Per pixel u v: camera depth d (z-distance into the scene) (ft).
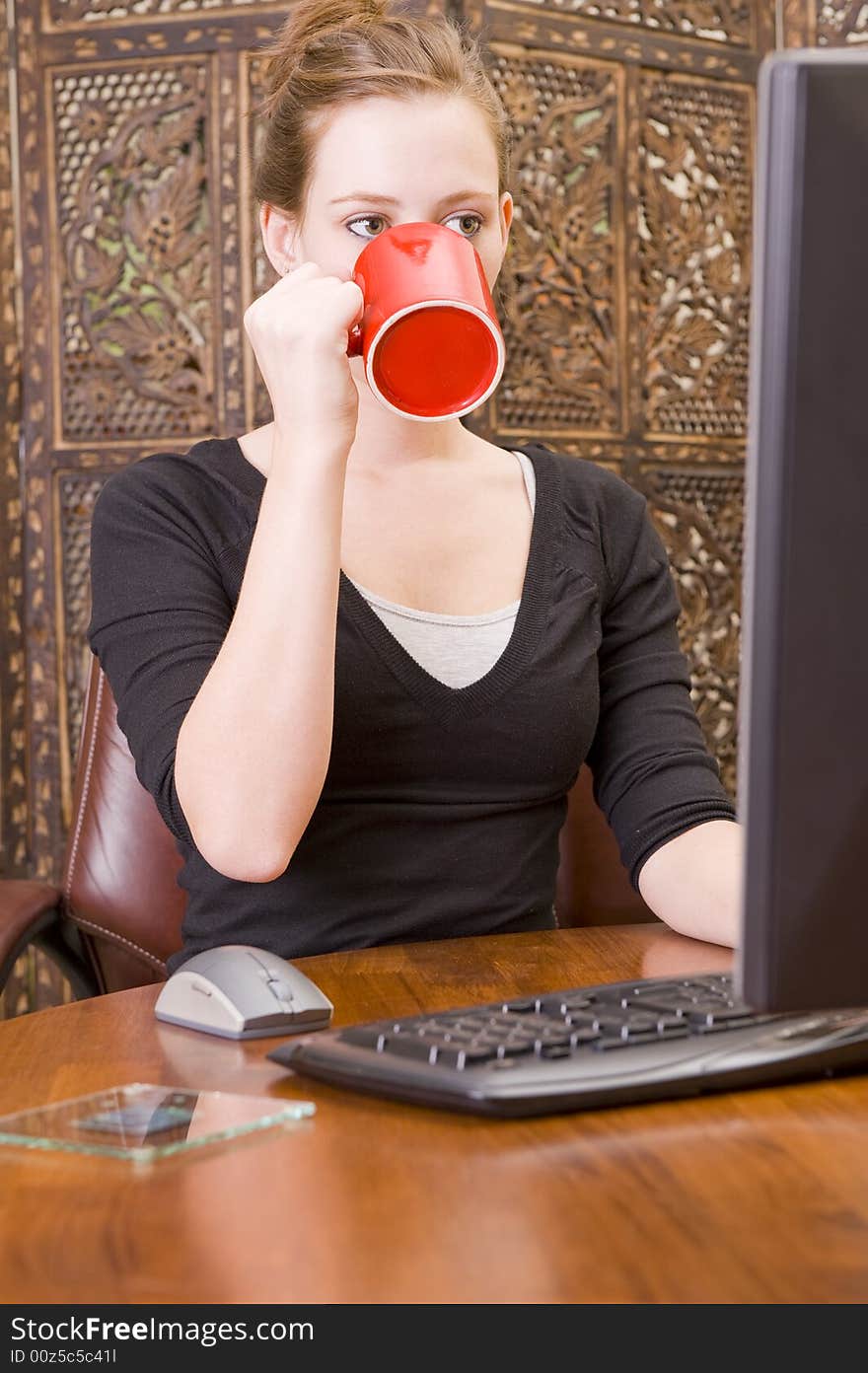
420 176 4.02
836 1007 1.97
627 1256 1.74
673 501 8.80
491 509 4.71
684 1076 2.29
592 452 8.46
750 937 1.94
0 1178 2.06
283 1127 2.25
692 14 8.73
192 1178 2.04
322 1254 1.77
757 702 1.88
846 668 1.88
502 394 8.17
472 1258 1.75
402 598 4.43
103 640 4.14
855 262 1.81
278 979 2.89
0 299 8.34
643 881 4.18
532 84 8.20
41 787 8.41
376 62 4.12
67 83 8.27
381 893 4.19
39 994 8.41
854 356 1.82
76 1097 2.47
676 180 8.86
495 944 3.79
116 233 8.29
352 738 4.21
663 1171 2.02
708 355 8.96
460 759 4.33
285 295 3.41
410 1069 2.31
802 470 1.83
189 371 8.23
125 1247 1.80
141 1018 3.05
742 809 1.93
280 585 3.41
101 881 5.09
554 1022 2.46
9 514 8.43
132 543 4.26
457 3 7.84
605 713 4.80
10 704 8.44
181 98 8.10
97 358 8.34
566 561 4.71
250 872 3.48
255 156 7.98
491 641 4.44
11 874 8.43
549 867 4.60
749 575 1.88
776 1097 2.36
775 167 1.79
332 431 3.41
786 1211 1.87
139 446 8.30
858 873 1.93
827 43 8.81
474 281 3.23
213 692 3.48
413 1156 2.10
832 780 1.90
